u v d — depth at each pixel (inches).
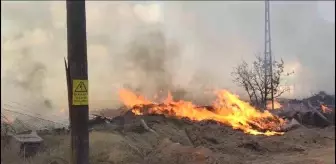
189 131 685.3
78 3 239.0
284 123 1024.2
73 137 243.9
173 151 479.2
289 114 1123.3
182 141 605.6
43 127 561.0
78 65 240.2
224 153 561.9
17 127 498.0
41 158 378.6
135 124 621.3
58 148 410.0
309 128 987.9
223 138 694.5
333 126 980.6
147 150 488.4
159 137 577.9
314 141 724.7
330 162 495.8
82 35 240.5
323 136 769.6
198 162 450.0
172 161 446.0
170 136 613.9
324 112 1181.7
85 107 244.2
